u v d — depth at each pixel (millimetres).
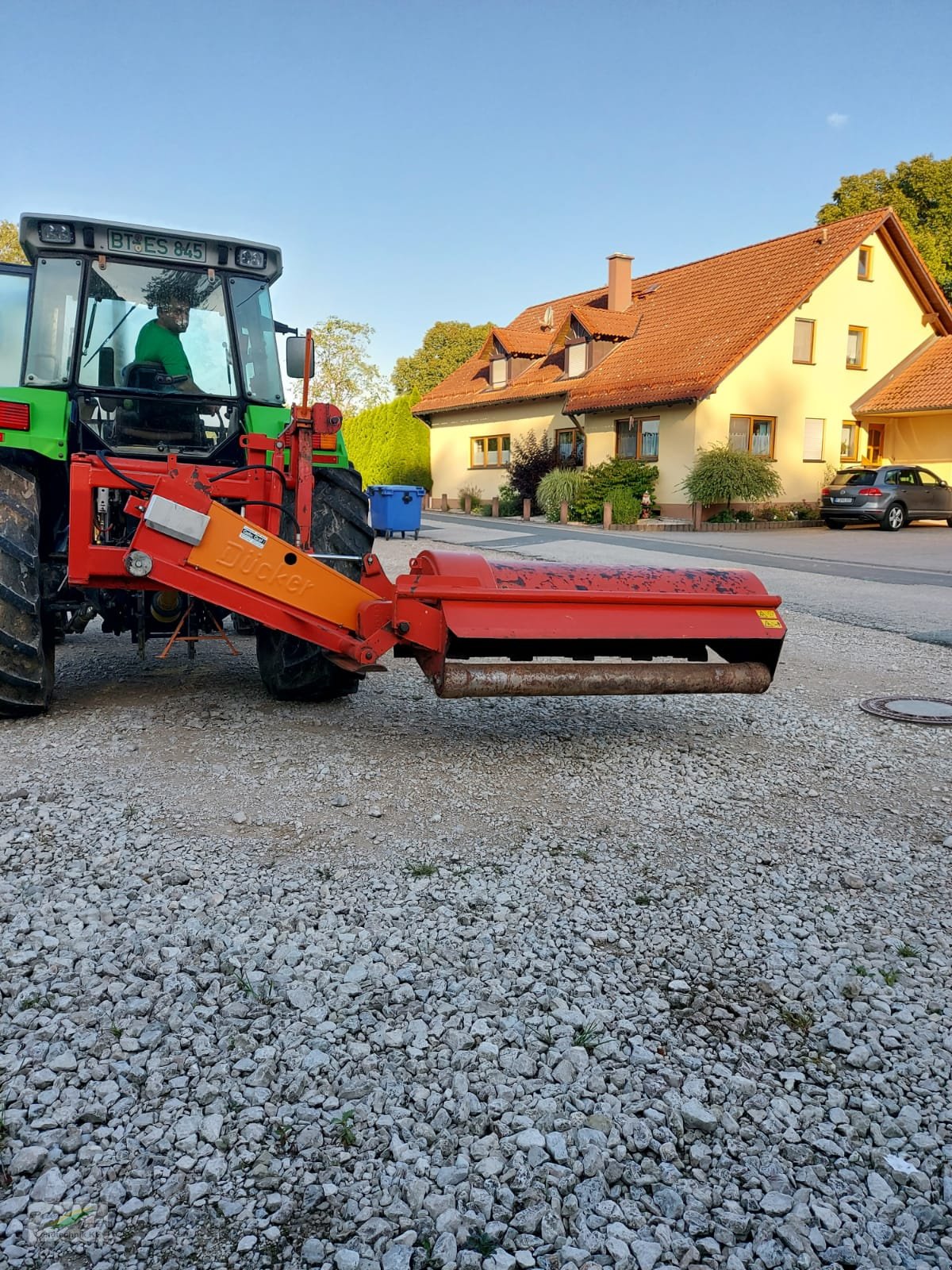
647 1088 2400
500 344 33875
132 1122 2232
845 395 28188
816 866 3703
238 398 5902
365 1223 1981
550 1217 2004
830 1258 1940
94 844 3684
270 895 3320
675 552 17109
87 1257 1891
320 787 4418
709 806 4328
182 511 4320
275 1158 2148
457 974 2873
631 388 27438
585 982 2848
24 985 2721
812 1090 2422
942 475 28062
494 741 5238
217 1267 1880
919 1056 2559
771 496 25812
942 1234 2004
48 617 5438
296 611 4551
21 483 5324
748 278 28938
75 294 5500
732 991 2836
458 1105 2312
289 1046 2508
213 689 6305
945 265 36594
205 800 4199
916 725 5785
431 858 3672
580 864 3652
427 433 38812
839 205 39000
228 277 5797
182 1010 2639
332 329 42656
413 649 4688
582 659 4898
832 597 11562
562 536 21297
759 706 6199
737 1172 2154
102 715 5523
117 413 5699
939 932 3213
